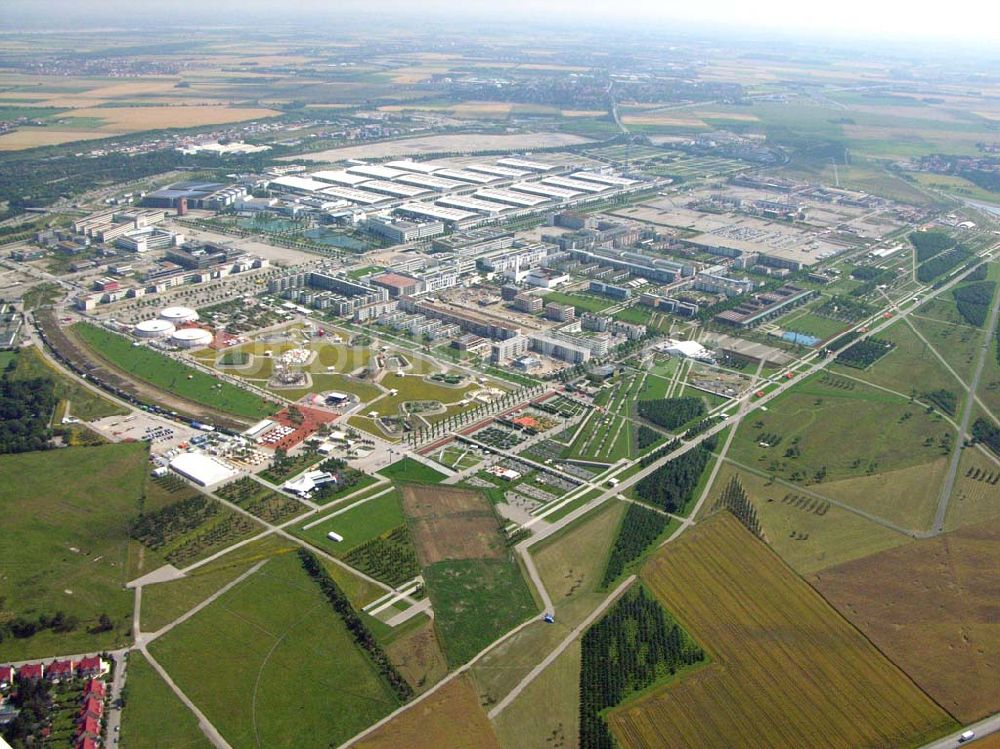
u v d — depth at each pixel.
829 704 184.25
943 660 196.75
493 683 186.50
